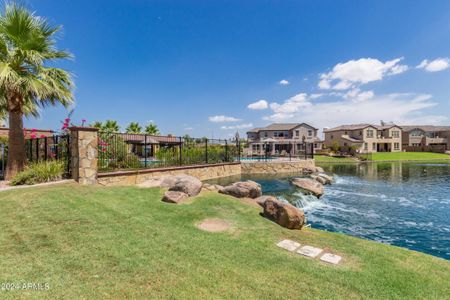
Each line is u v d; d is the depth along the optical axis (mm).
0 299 2561
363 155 44656
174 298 2773
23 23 8812
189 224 5289
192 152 16219
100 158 10133
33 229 4387
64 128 10000
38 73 9289
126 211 5758
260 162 22406
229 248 4203
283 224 5652
